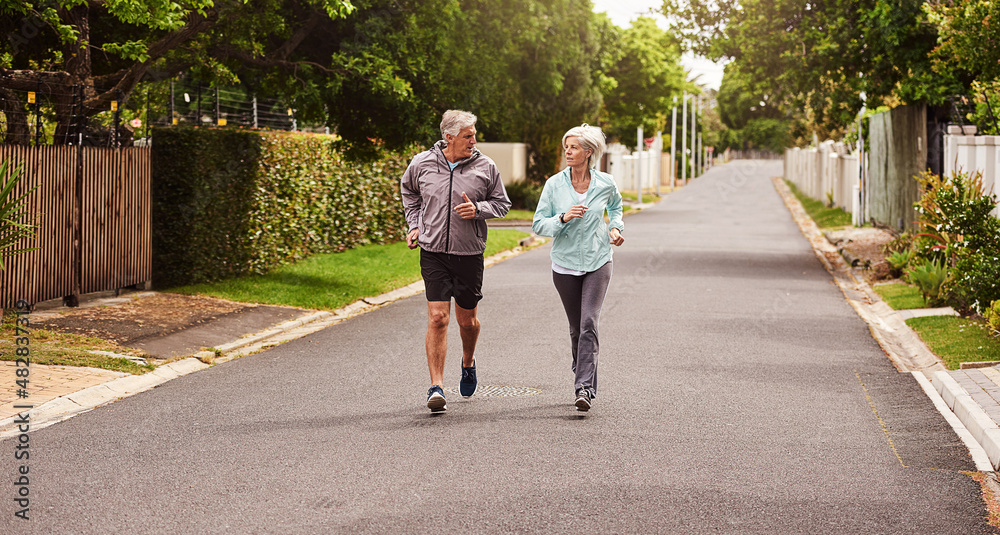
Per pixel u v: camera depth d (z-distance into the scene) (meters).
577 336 7.84
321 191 19.83
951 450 6.64
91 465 6.09
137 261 13.94
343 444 6.61
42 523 5.00
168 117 21.28
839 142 41.59
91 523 5.01
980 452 6.59
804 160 58.47
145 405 7.90
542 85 38.34
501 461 6.19
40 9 12.12
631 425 7.21
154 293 14.06
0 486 5.63
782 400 8.20
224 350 10.80
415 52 15.35
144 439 6.76
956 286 12.44
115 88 13.32
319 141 19.61
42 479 5.78
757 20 20.89
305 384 8.78
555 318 12.92
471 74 17.19
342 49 14.73
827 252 24.28
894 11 18.88
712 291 15.90
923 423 7.43
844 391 8.59
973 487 5.81
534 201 40.38
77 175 12.57
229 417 7.45
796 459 6.37
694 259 21.52
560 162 42.78
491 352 10.38
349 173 21.36
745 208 45.44
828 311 13.80
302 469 6.01
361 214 22.17
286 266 17.50
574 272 7.59
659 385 8.72
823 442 6.82
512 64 35.78
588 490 5.62
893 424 7.40
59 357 9.27
